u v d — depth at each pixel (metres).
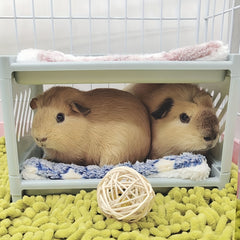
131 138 0.74
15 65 0.60
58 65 0.60
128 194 0.57
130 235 0.53
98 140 0.74
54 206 0.64
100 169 0.70
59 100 0.73
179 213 0.60
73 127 0.73
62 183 0.67
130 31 1.23
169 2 1.19
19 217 0.61
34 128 0.73
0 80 0.60
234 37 0.99
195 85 0.81
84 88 1.19
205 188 0.70
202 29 1.22
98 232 0.54
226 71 0.64
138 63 0.61
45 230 0.55
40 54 0.62
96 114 0.74
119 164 0.71
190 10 1.21
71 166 0.71
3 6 1.18
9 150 0.64
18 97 0.78
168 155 0.77
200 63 0.62
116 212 0.54
